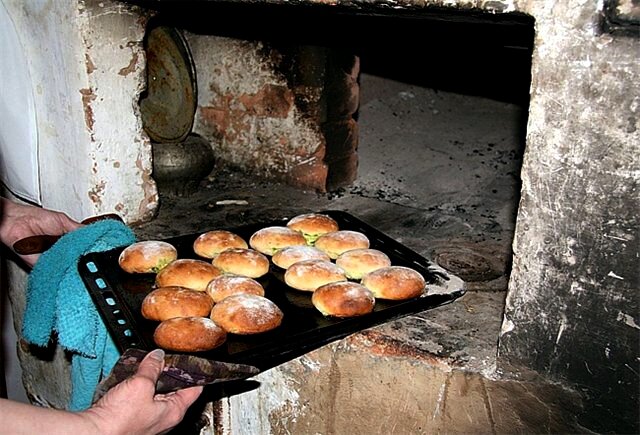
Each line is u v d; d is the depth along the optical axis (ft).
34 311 3.86
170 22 5.06
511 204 5.30
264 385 3.94
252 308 3.10
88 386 4.05
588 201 2.43
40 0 4.36
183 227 4.75
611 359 2.54
